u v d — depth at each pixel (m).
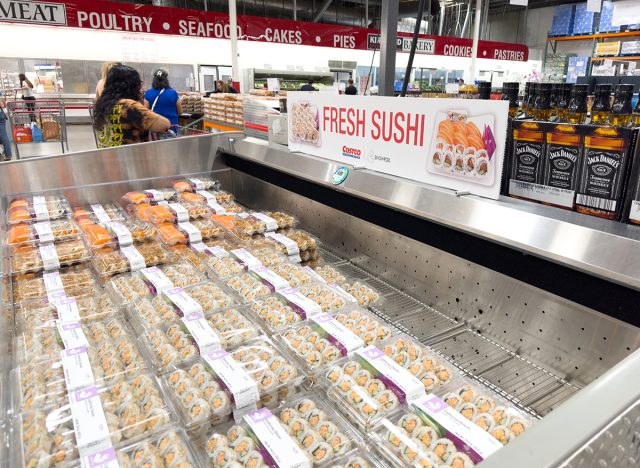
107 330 1.27
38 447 0.86
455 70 13.96
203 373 1.07
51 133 8.00
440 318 1.41
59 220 1.91
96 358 1.13
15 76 9.17
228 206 2.17
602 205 1.01
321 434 0.94
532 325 1.16
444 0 11.12
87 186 2.14
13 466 0.83
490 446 0.84
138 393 1.03
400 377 1.02
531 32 15.92
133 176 2.25
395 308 1.48
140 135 2.96
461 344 1.28
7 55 9.09
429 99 1.28
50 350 1.14
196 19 9.75
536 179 1.15
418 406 0.95
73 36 9.51
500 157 1.11
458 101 1.19
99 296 1.45
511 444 0.45
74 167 2.09
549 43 12.91
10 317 1.31
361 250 1.75
